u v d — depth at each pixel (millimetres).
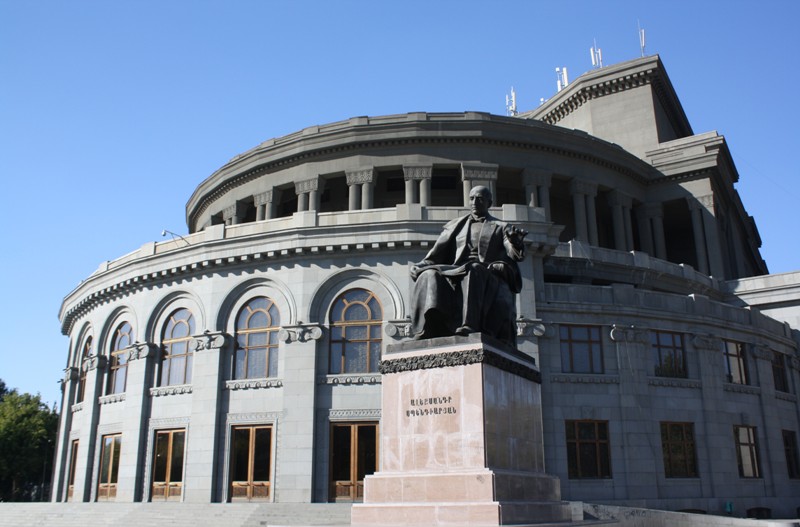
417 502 10359
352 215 35000
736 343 38031
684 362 35531
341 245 33688
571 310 33906
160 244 38875
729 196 65250
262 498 31859
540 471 11836
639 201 59562
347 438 31922
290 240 34281
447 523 9875
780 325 41875
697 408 34750
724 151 61344
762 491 35594
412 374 11234
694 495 33156
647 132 63938
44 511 31891
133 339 38375
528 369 12062
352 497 30969
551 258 42688
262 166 56656
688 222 64750
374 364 32688
